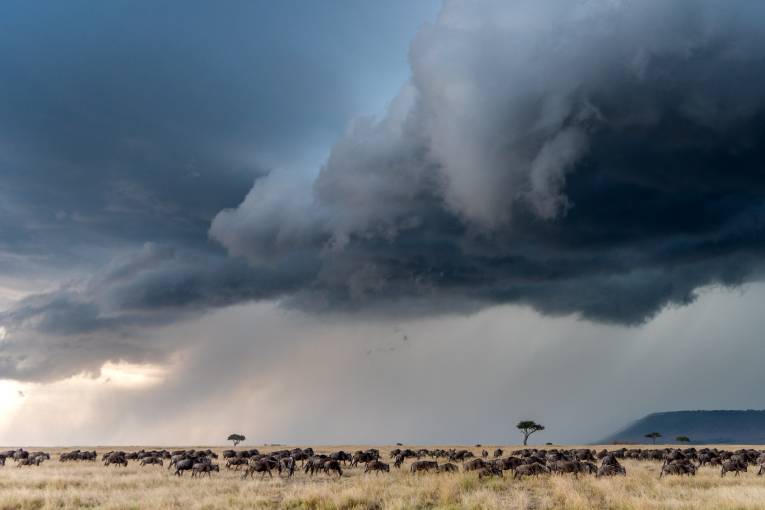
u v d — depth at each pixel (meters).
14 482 30.33
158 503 22.30
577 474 34.22
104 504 22.84
